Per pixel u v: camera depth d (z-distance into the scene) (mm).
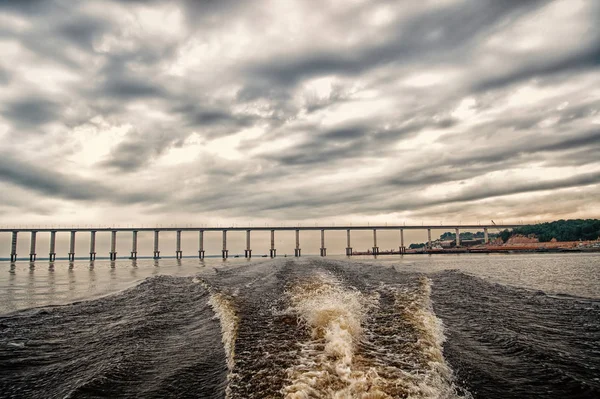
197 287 28969
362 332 13609
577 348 12914
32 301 27156
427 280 29406
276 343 12375
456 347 12805
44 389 10289
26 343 14797
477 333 14688
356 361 10625
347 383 9117
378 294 21391
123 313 20453
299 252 173250
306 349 11633
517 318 17391
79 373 11305
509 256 120562
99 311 21453
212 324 16391
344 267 40281
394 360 10867
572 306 20531
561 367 11055
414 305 18359
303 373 9672
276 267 42656
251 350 11844
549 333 14859
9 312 21812
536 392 9414
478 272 46094
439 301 21203
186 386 9938
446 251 183375
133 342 14438
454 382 9766
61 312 21375
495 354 12188
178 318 18516
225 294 22547
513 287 28875
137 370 11258
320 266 41250
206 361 11758
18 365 12211
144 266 91875
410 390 8852
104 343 14523
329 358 10742
